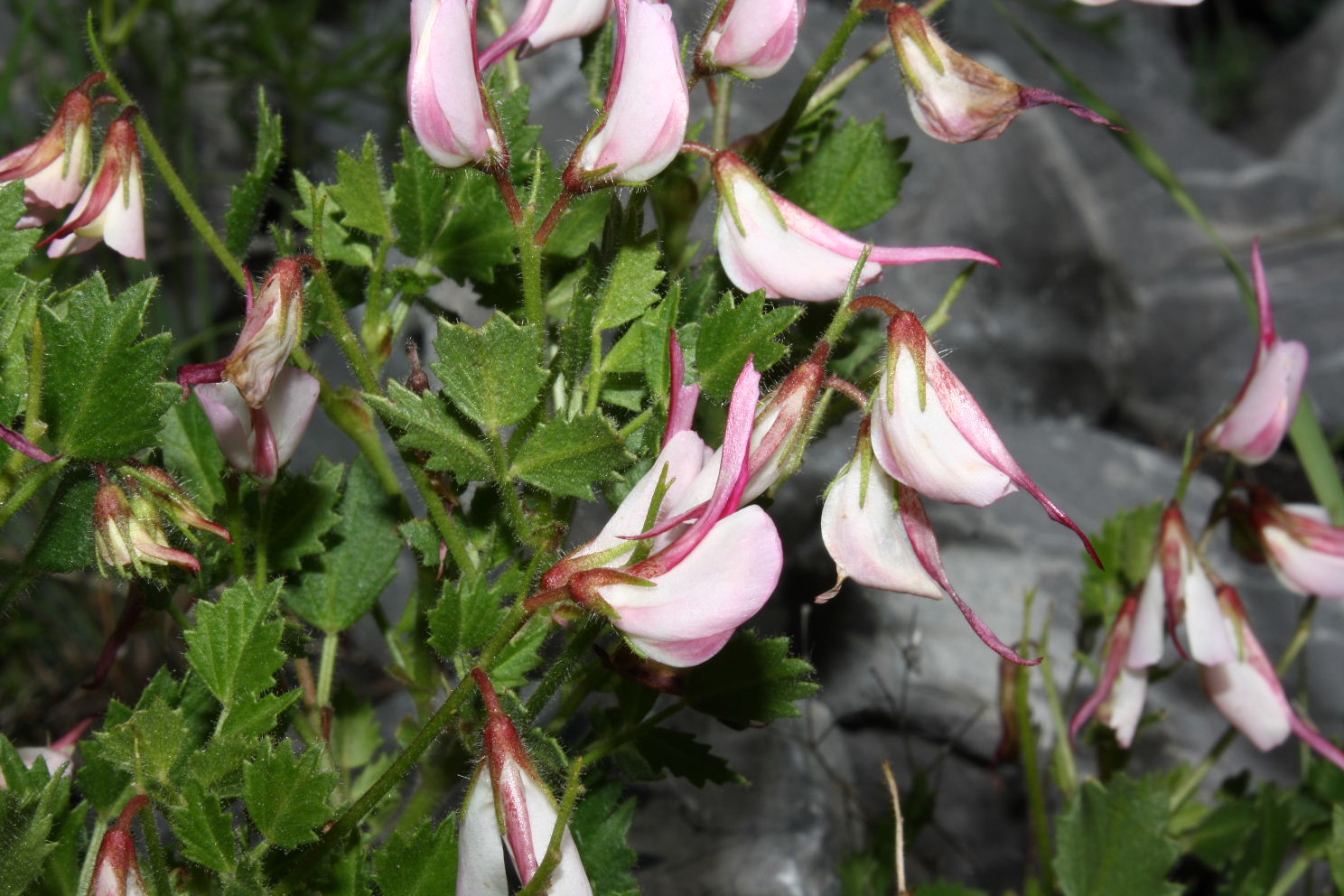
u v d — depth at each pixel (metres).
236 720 0.21
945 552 0.43
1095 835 0.27
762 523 0.19
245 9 0.50
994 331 0.54
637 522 0.20
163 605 0.23
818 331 0.25
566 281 0.24
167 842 0.25
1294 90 1.00
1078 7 0.74
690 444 0.20
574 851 0.20
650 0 0.20
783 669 0.23
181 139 0.53
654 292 0.23
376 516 0.24
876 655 0.40
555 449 0.21
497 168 0.20
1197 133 0.71
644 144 0.20
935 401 0.20
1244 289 0.32
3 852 0.20
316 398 0.22
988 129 0.22
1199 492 0.50
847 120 0.25
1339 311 0.59
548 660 0.23
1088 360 0.56
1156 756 0.40
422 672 0.24
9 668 0.42
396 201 0.23
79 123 0.22
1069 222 0.57
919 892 0.30
